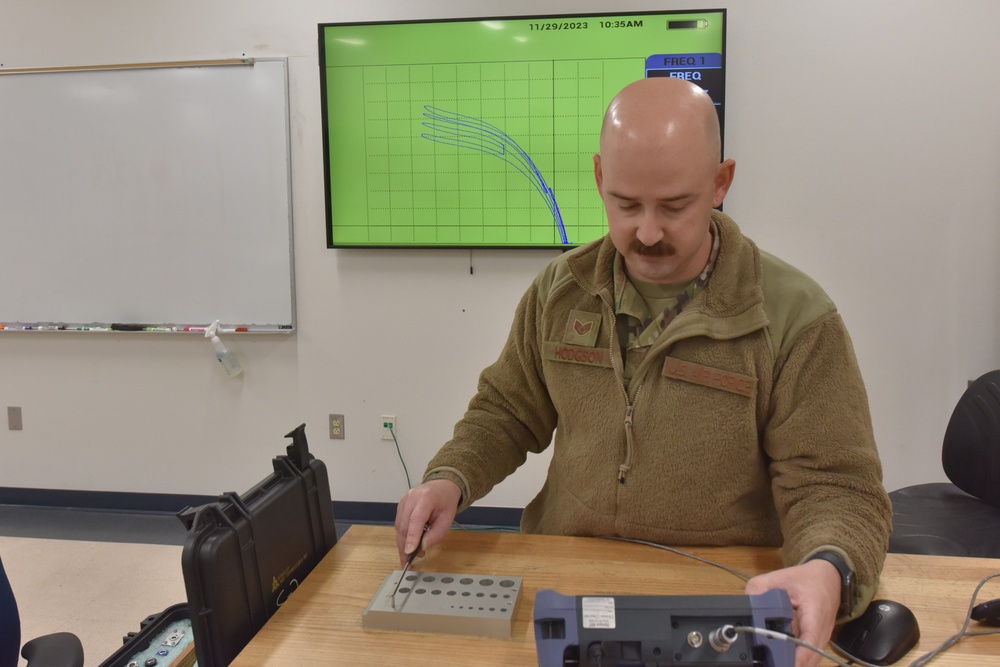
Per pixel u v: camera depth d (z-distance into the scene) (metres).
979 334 2.29
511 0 2.34
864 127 2.25
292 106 2.48
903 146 2.25
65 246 2.63
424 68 2.36
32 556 2.37
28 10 2.55
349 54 2.38
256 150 2.50
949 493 1.76
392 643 0.75
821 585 0.70
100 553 2.39
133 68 2.50
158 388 2.70
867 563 0.76
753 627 0.60
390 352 2.56
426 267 2.50
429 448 2.60
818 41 2.24
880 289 2.32
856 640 0.73
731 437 0.93
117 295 2.63
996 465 1.61
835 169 2.29
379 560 0.94
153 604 2.05
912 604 0.82
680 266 0.89
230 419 2.68
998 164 2.20
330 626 0.78
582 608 0.62
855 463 0.85
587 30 2.28
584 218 2.37
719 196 0.89
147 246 2.59
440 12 2.38
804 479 0.88
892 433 2.38
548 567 0.91
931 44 2.19
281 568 0.85
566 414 1.04
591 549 0.97
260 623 0.80
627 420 0.97
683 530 0.99
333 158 2.45
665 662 0.59
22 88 2.56
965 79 2.19
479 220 2.42
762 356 0.91
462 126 2.38
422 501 0.91
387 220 2.46
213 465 2.72
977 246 2.25
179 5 2.49
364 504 2.66
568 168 2.35
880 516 0.83
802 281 0.93
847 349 0.90
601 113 2.31
